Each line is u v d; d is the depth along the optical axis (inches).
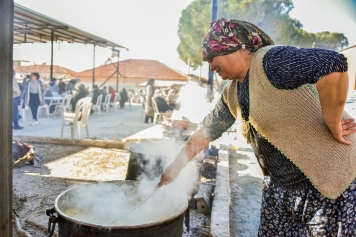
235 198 165.6
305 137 56.1
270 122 57.1
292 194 62.9
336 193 56.9
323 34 719.7
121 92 757.9
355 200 57.5
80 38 660.7
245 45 56.4
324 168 56.8
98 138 320.2
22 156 199.9
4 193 49.3
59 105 524.1
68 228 62.6
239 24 56.1
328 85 50.2
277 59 52.9
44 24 505.4
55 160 219.8
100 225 58.7
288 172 61.6
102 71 1499.8
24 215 126.6
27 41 749.9
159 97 458.0
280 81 52.8
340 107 52.1
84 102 300.4
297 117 55.2
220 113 71.9
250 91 57.9
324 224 58.7
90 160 223.3
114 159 228.7
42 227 114.9
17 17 450.0
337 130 54.6
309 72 50.4
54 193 154.2
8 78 47.2
